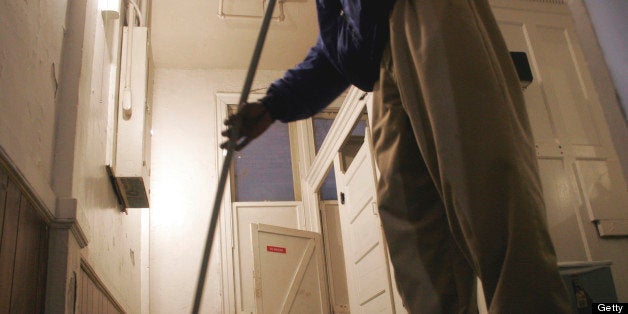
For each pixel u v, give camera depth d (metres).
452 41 0.71
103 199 2.56
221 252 5.07
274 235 5.01
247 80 0.83
